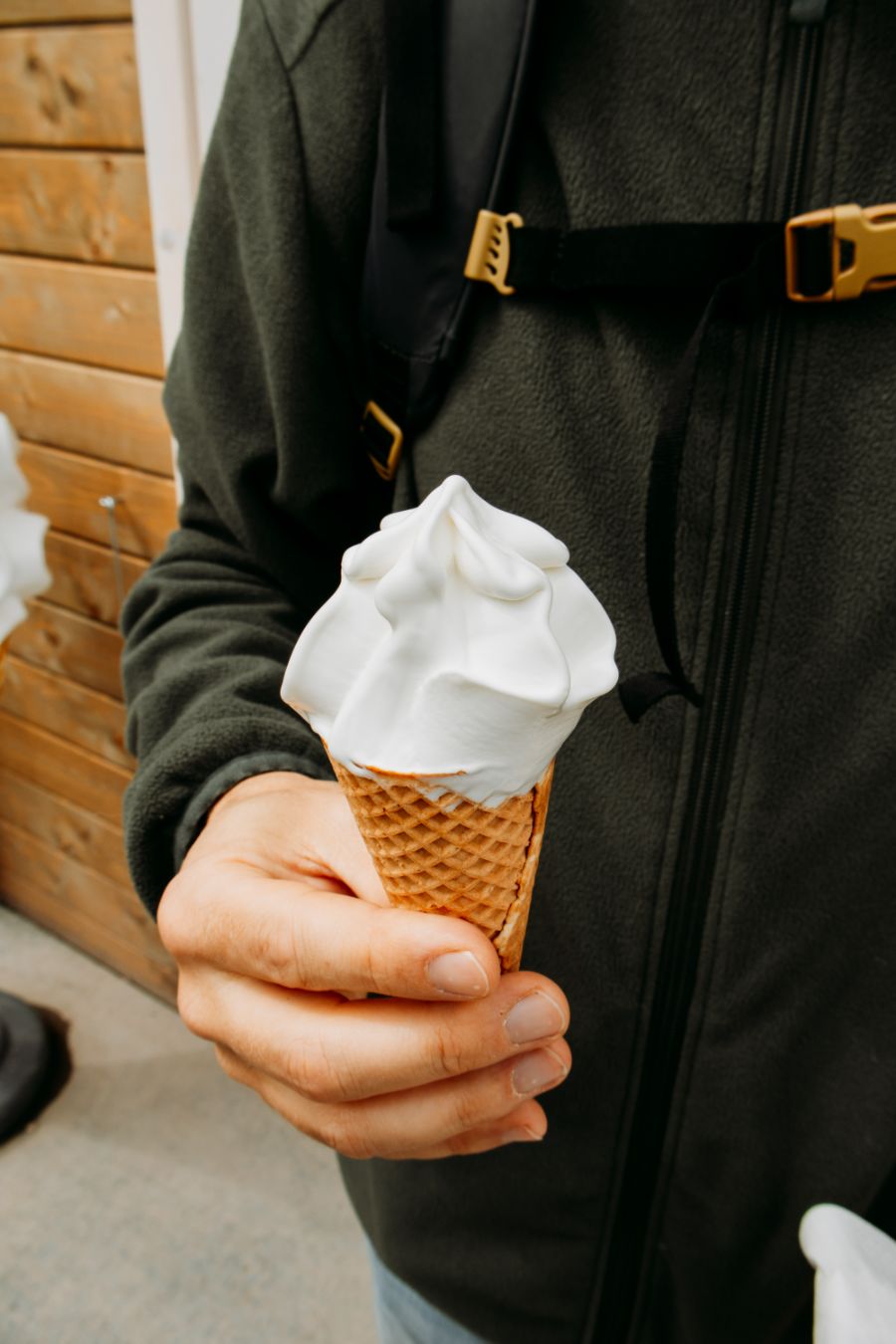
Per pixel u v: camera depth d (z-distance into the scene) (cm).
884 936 32
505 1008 25
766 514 30
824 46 27
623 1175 38
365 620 26
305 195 35
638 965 35
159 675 37
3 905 120
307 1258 79
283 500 39
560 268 31
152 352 78
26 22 72
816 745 31
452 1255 41
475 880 26
